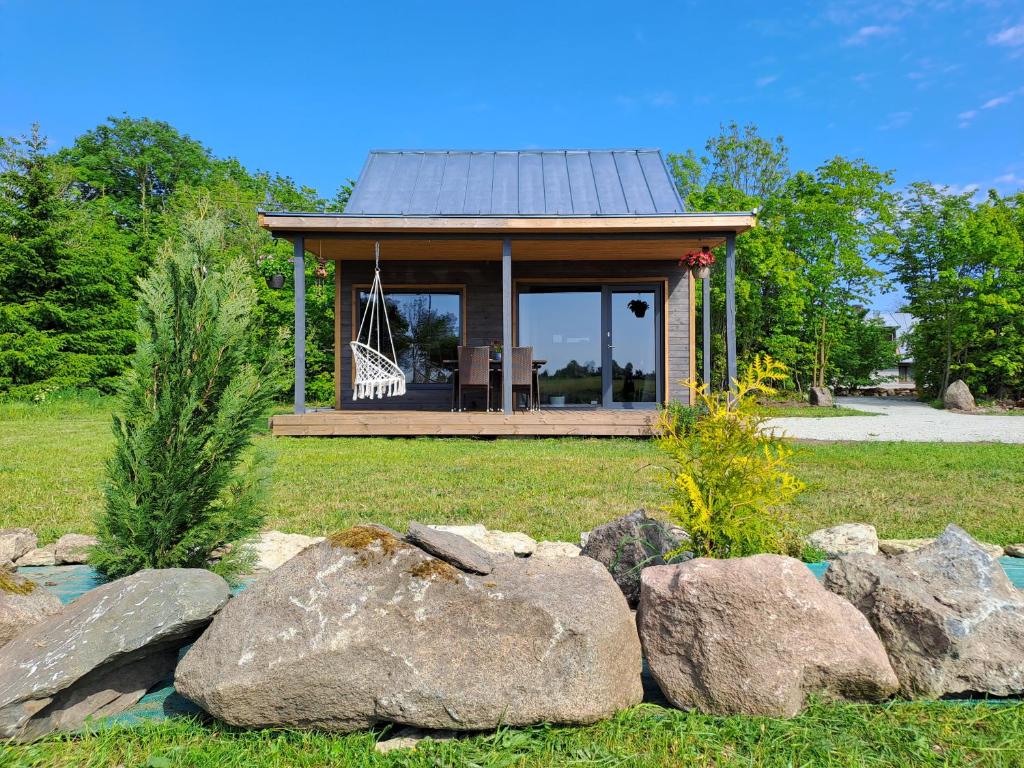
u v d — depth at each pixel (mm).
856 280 23859
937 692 2162
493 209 11359
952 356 20828
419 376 12508
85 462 7082
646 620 2236
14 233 16328
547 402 12391
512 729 1981
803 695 2090
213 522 2980
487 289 12414
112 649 2039
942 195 22062
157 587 2238
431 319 12516
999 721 2029
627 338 12414
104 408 14852
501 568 2322
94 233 19609
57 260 16562
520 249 11188
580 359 12430
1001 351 19781
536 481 5980
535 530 4285
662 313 12258
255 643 2020
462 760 1848
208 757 1890
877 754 1874
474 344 12414
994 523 4500
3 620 2287
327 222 9516
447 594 2102
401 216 9516
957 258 20469
